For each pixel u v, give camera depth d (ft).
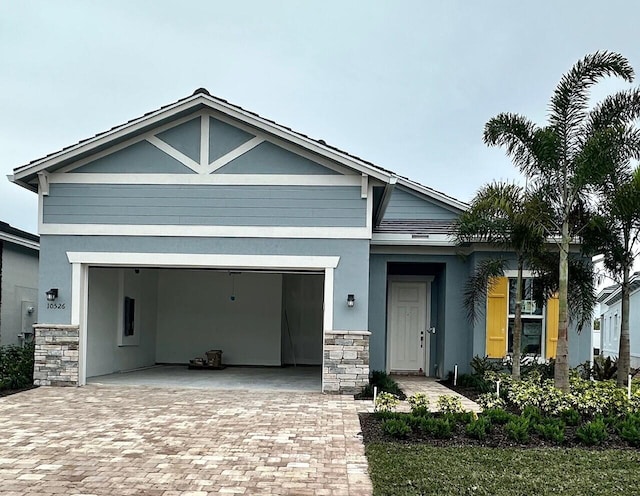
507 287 40.73
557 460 19.88
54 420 25.86
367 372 33.81
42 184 35.40
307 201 34.86
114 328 43.47
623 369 35.53
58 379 35.35
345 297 34.40
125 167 35.53
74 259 35.37
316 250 34.68
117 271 43.75
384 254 43.09
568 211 30.94
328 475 18.37
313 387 37.04
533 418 24.54
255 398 32.27
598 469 18.95
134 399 31.48
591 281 36.22
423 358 47.42
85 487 17.07
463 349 42.27
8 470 18.60
